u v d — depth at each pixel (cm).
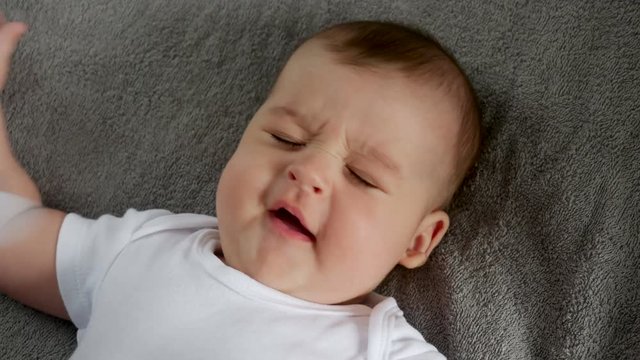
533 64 105
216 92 113
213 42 115
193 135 112
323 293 90
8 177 105
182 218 99
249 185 88
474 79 107
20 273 101
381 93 89
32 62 114
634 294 94
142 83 114
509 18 108
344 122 88
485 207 102
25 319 104
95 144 112
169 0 116
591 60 103
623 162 98
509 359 95
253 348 86
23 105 112
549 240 98
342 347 88
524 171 101
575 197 98
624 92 100
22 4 115
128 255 96
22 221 102
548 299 96
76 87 113
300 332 88
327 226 86
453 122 93
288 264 87
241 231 88
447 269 101
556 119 101
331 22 114
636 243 95
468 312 98
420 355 90
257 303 89
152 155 112
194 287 90
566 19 105
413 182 90
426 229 97
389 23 98
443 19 110
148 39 115
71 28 115
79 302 99
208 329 87
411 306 102
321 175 86
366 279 90
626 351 92
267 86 113
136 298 91
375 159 88
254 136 92
